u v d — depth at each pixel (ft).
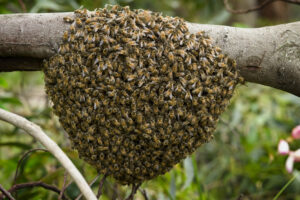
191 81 4.72
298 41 4.83
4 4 6.83
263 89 8.34
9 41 4.83
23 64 4.94
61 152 4.56
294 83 4.86
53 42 4.82
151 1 10.21
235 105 7.73
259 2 10.94
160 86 4.73
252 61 4.86
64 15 4.84
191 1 11.57
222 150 7.66
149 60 4.70
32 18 4.85
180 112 4.74
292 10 12.05
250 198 7.44
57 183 5.82
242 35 4.86
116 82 4.71
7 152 8.49
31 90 9.48
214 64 4.77
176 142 4.78
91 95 4.74
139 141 4.76
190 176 5.76
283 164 6.24
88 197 4.47
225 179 7.48
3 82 6.26
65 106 4.81
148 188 6.31
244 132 7.90
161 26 4.75
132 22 4.73
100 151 4.80
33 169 6.17
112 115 4.75
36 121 6.52
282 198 7.09
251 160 7.17
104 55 4.72
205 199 6.27
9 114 4.64
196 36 4.80
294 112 8.04
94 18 4.76
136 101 4.73
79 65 4.73
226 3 5.86
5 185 6.60
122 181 4.90
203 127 4.82
